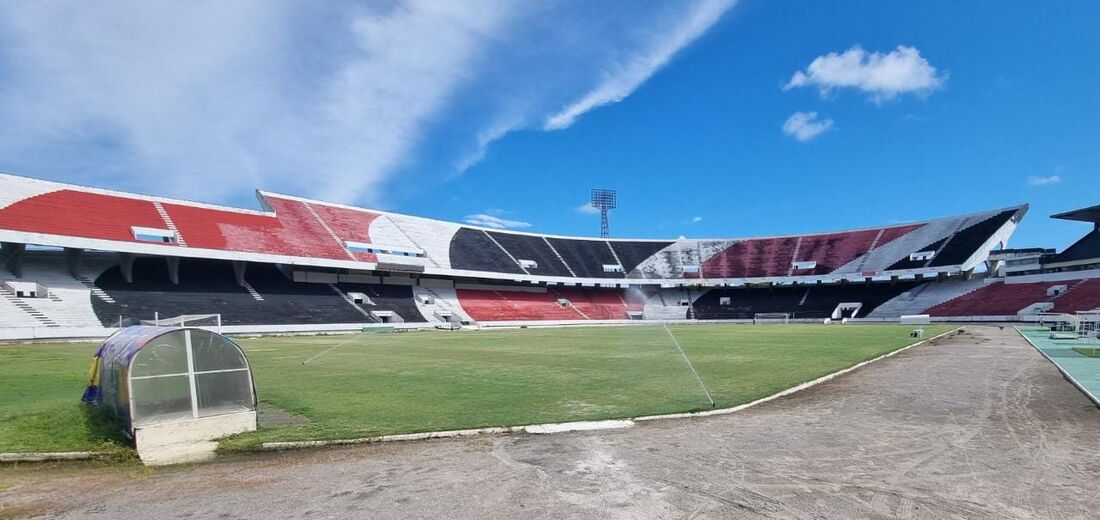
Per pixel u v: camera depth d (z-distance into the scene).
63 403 11.14
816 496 6.07
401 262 60.31
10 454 7.87
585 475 6.94
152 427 8.41
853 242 76.56
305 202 64.25
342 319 51.75
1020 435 8.85
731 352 24.70
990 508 5.70
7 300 37.59
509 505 5.90
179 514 5.81
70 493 6.54
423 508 5.85
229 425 9.18
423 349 28.05
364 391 13.91
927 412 10.81
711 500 5.98
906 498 6.00
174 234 47.19
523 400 12.50
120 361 9.20
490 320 63.00
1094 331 31.75
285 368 19.28
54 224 41.16
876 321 62.72
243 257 49.12
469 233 76.38
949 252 64.62
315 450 8.45
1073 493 6.13
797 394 13.25
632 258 85.25
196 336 9.11
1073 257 55.91
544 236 85.00
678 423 10.04
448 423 10.07
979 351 23.67
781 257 79.19
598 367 19.08
